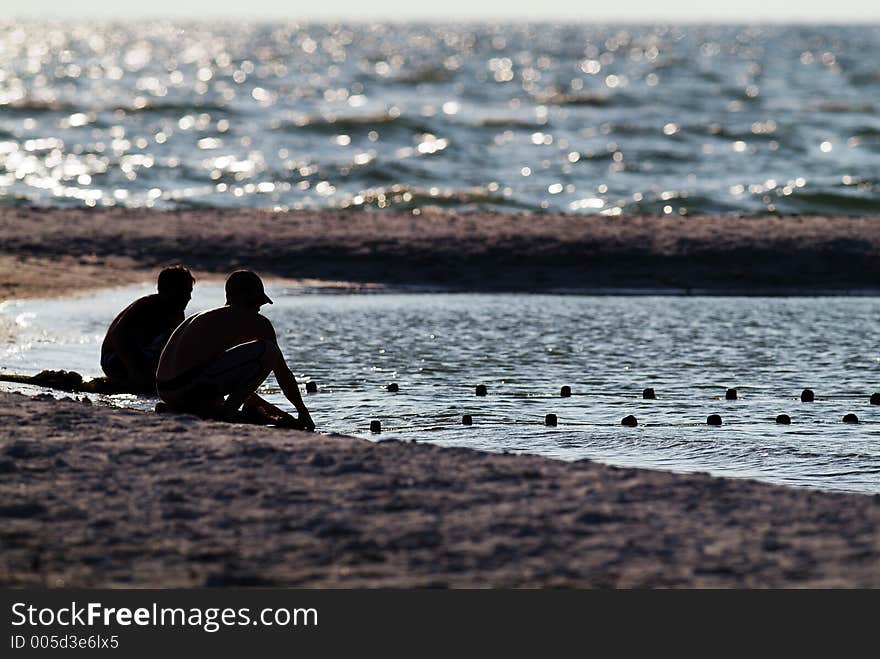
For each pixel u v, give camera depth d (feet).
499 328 193.57
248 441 100.22
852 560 71.72
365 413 131.54
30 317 193.57
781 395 142.92
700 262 261.24
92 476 89.45
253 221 302.25
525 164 506.48
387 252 265.75
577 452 114.32
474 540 75.77
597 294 236.43
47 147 540.93
